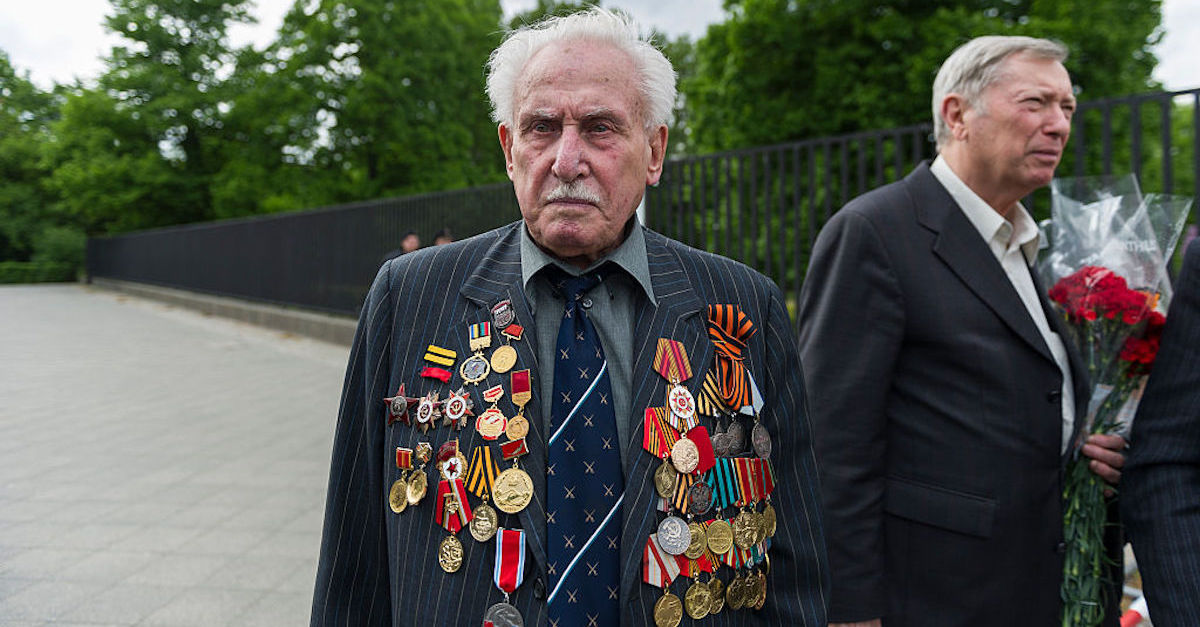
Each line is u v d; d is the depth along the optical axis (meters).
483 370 1.19
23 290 27.62
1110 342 1.73
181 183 27.94
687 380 1.22
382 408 1.29
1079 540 1.71
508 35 1.29
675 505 1.17
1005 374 1.64
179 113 27.91
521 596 1.12
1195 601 1.32
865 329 1.73
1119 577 1.81
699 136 15.41
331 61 22.61
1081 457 1.75
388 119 21.97
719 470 1.22
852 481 1.70
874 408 1.71
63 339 13.10
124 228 30.00
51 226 35.34
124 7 27.92
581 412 1.18
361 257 11.88
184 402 7.57
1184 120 13.24
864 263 1.74
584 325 1.24
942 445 1.68
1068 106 1.72
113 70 27.86
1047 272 1.96
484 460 1.15
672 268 1.33
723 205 6.15
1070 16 11.13
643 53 1.24
